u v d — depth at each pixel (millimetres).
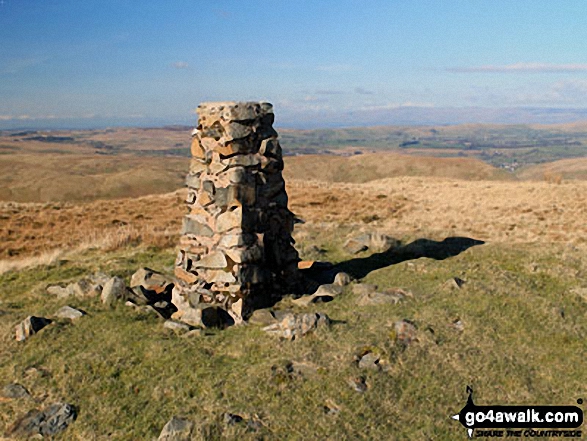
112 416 6367
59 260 14547
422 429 5926
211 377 6977
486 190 33344
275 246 10023
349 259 13484
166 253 15250
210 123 9711
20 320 9148
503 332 8094
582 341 7883
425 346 7488
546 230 19906
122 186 123250
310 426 5910
